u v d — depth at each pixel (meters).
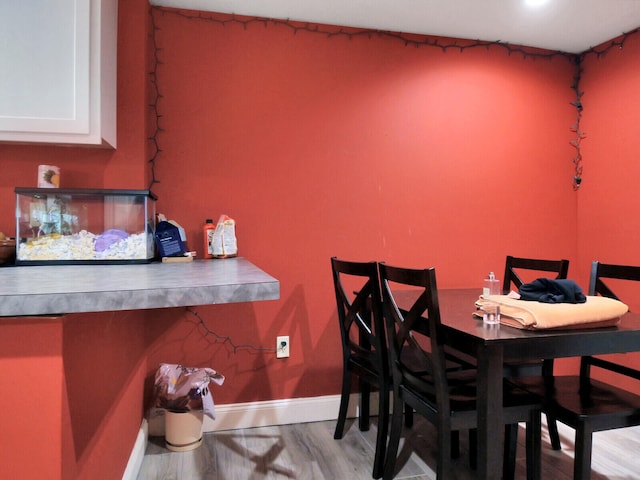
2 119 1.76
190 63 2.42
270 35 2.53
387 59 2.69
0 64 1.75
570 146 3.02
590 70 2.95
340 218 2.62
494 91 2.87
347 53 2.63
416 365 2.20
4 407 0.98
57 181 1.96
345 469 2.04
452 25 2.62
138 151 2.17
